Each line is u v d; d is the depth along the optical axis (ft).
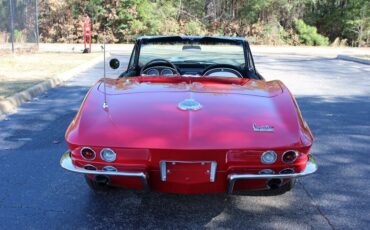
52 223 10.67
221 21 90.99
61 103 25.07
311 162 10.39
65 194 12.35
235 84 12.87
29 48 51.57
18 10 48.98
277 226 10.70
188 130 9.77
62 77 33.88
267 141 9.61
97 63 45.93
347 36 96.58
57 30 81.46
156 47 16.55
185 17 91.61
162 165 9.73
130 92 11.70
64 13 81.97
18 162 14.83
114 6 82.02
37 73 34.53
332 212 11.50
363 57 58.13
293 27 93.56
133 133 9.75
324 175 14.16
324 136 18.88
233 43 16.20
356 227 10.69
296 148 9.64
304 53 68.54
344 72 43.83
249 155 9.58
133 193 12.45
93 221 10.84
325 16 97.60
